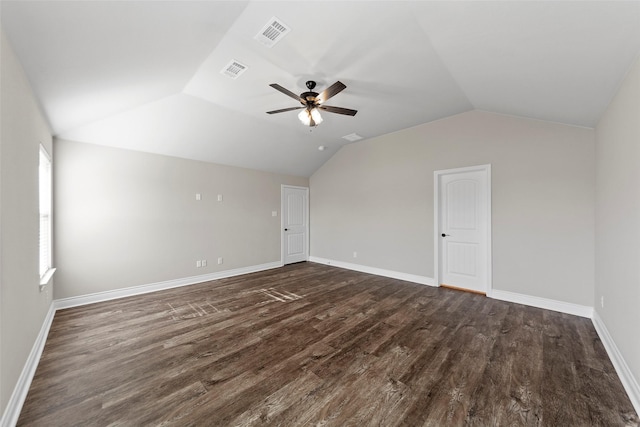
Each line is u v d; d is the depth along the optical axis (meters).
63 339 2.49
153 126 3.59
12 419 1.47
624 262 2.00
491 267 3.70
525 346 2.36
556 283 3.21
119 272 3.76
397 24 1.97
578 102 2.50
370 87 3.06
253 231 5.39
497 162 3.64
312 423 1.50
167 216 4.23
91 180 3.54
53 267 3.23
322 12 1.86
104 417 1.55
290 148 5.14
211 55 2.42
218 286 4.31
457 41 2.06
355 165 5.46
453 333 2.62
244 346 2.37
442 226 4.30
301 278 4.81
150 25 1.69
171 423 1.50
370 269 5.20
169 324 2.84
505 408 1.62
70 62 1.85
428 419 1.53
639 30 1.46
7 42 1.48
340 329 2.71
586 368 2.03
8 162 1.53
